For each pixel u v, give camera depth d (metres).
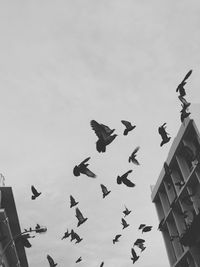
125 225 9.81
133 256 9.29
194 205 29.09
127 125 5.45
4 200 25.27
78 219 7.17
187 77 6.87
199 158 26.34
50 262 10.00
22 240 14.67
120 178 6.03
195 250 29.44
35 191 8.47
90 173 5.28
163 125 6.79
